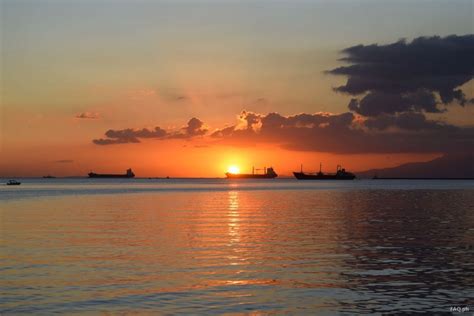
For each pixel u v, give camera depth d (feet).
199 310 76.54
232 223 202.28
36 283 92.73
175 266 108.68
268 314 74.79
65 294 85.10
